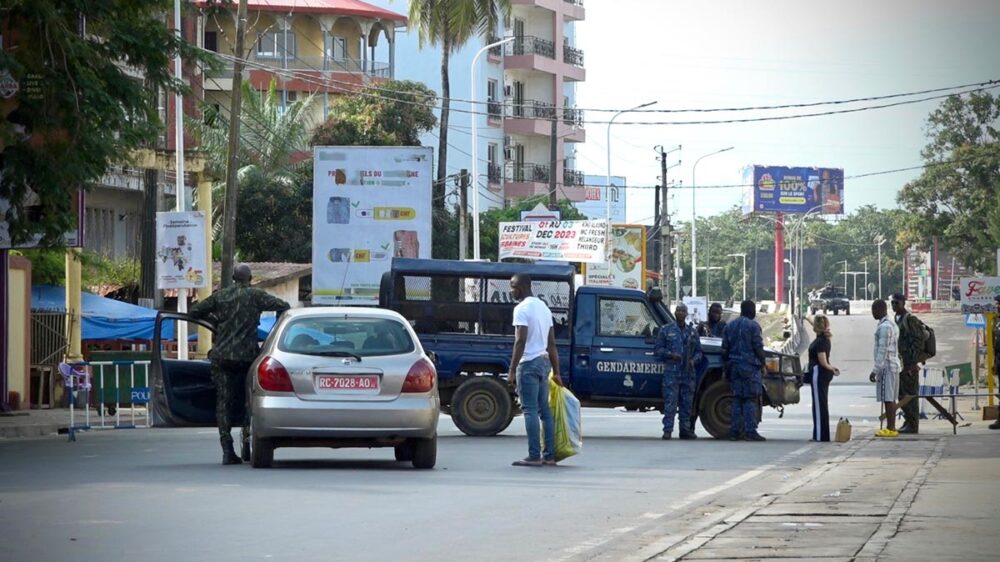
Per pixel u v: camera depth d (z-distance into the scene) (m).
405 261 34.69
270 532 15.93
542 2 119.38
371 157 57.84
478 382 34.06
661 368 34.47
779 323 153.00
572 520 17.19
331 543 15.12
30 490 20.20
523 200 110.94
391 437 23.06
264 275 73.00
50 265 61.50
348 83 96.88
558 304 34.59
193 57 36.31
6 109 33.16
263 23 100.75
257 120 89.44
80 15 34.38
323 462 25.53
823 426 32.81
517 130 119.50
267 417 22.81
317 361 22.95
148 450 29.97
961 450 28.12
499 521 17.05
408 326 23.88
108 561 13.82
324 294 57.94
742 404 33.12
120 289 70.50
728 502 19.27
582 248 81.25
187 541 15.18
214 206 85.19
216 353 24.41
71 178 33.88
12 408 49.97
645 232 97.19
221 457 27.30
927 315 165.50
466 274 34.59
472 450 29.11
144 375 38.09
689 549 14.17
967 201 154.12
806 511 17.28
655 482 22.19
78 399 51.72
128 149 35.56
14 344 50.38
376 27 105.56
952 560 13.01
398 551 14.58
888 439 32.31
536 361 24.78
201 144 85.44
